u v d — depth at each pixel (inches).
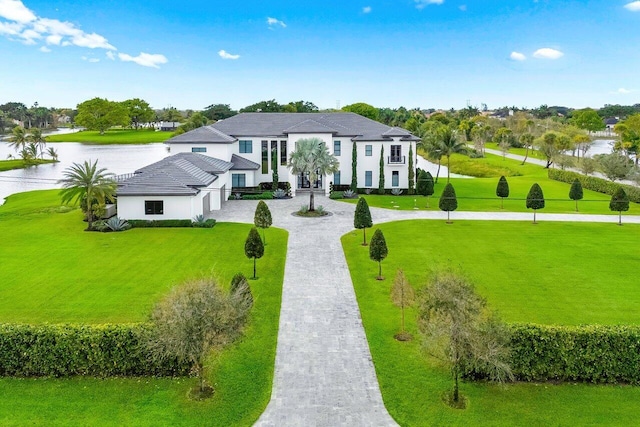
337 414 590.9
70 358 664.4
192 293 611.5
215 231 1508.4
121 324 687.7
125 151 5290.4
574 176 2618.1
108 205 1652.3
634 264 1192.2
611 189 2298.2
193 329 579.5
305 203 2043.6
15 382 655.8
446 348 592.4
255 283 1041.5
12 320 841.5
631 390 648.4
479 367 641.6
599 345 659.4
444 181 2800.2
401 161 2316.7
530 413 594.2
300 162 1791.3
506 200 2175.2
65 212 1803.6
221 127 2426.2
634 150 3595.0
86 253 1256.8
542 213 1868.8
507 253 1289.4
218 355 628.1
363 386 652.7
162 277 1071.0
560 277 1091.3
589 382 666.8
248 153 2357.3
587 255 1270.9
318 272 1122.7
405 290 800.9
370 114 4945.9
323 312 894.4
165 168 1692.9
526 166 3567.9
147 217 1588.3
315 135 2210.9
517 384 660.7
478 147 4352.9
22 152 4097.0
